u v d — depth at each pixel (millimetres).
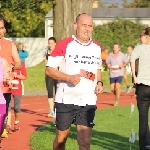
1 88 10039
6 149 12391
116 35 50906
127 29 51250
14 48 11281
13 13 27875
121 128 15688
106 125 16328
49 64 9062
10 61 11227
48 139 13383
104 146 12523
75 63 9062
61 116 9148
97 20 57125
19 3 27547
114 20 51750
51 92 18297
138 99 11328
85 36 9062
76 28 9164
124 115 19078
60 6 23922
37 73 35438
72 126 15602
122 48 50812
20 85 15172
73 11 23844
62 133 9242
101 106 22828
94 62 9141
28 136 14305
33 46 49562
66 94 9117
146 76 11273
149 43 11531
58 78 8961
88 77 9086
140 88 11289
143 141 11305
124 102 24781
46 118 18375
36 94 29250
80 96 9094
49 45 16562
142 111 11273
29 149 12391
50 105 18438
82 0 23797
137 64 11453
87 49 9125
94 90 9211
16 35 44844
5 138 13938
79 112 9133
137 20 57344
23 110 21062
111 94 29109
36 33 57719
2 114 9984
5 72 10117
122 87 33062
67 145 12484
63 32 23906
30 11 28172
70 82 8906
